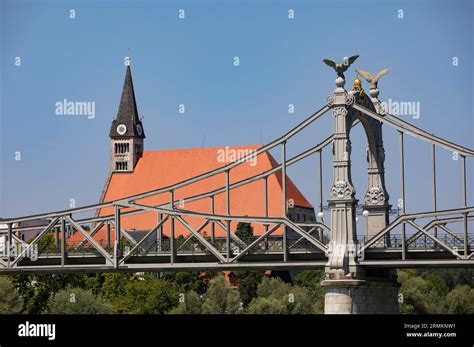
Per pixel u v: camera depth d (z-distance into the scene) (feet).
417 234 646.33
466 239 619.67
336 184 644.27
